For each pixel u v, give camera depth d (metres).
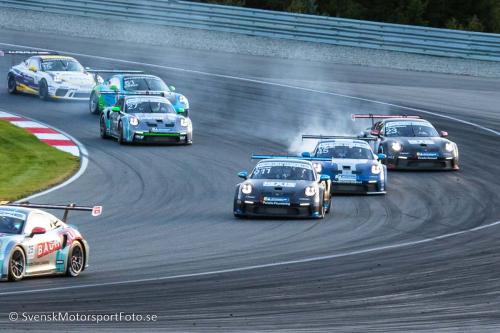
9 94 115.06
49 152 85.69
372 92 116.25
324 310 38.00
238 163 83.44
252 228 59.66
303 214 62.69
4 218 45.41
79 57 128.62
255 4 184.38
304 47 134.88
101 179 75.50
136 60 128.88
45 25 144.50
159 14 139.88
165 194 70.75
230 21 137.62
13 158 82.56
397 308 38.44
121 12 141.25
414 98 113.56
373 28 132.25
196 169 80.31
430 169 83.44
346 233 58.12
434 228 59.75
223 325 35.03
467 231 58.66
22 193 69.38
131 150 87.94
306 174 65.81
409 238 56.41
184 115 100.75
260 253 51.91
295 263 48.94
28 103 109.50
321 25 134.25
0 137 90.81
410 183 77.44
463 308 38.47
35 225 45.41
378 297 40.62
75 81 109.19
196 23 138.62
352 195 72.75
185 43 138.62
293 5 170.88
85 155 85.06
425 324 35.56
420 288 42.62
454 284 43.53
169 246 53.97
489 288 42.59
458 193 73.06
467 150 91.69
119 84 102.62
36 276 45.47
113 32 141.88
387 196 72.06
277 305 38.91
